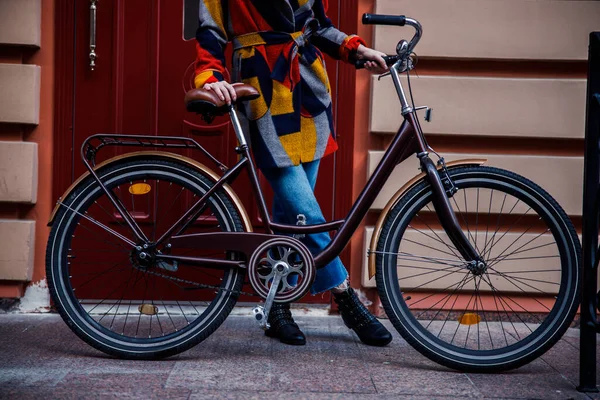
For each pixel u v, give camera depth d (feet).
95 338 8.18
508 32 10.42
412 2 10.35
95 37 10.37
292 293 8.03
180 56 10.50
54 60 10.37
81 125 10.46
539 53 10.44
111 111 10.48
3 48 10.24
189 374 7.64
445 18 10.36
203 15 8.25
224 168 8.32
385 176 8.29
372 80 10.46
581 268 7.89
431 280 10.59
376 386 7.41
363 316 9.11
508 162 10.56
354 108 10.57
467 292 10.65
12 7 10.09
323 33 8.75
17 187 10.18
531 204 8.28
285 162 8.25
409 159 10.50
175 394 6.95
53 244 8.25
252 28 8.23
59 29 10.35
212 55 8.13
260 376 7.63
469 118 10.46
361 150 10.62
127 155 8.32
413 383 7.55
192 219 8.30
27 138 10.37
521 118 10.48
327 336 9.53
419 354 8.75
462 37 10.37
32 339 9.04
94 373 7.59
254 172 8.22
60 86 10.39
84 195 8.30
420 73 10.57
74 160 10.46
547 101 10.49
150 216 10.53
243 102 8.36
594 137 7.45
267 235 8.09
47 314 10.46
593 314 7.39
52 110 10.41
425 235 10.55
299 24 8.37
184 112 10.55
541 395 7.27
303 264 8.02
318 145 8.46
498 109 10.48
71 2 10.35
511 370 8.19
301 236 8.45
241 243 8.12
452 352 8.06
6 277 10.26
